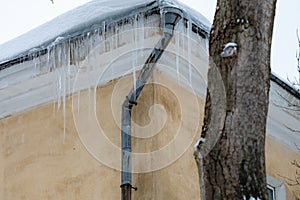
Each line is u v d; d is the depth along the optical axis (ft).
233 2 18.60
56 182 26.21
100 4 26.48
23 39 27.84
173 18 25.16
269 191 31.01
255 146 17.40
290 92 30.73
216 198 17.19
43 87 27.27
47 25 27.55
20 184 26.94
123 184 24.23
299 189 32.14
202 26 26.30
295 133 32.22
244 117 17.60
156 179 24.36
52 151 26.73
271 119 31.19
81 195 25.52
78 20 26.63
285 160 31.96
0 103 28.17
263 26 18.45
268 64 18.34
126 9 25.79
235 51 18.11
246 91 17.84
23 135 27.58
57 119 27.02
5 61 27.12
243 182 17.07
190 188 25.54
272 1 18.79
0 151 27.81
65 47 26.63
